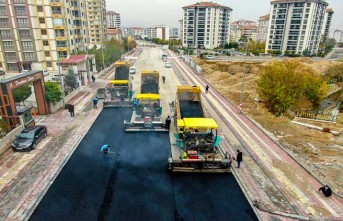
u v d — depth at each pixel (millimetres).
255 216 12727
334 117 31031
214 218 12547
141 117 24938
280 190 14734
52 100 27000
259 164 17641
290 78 31906
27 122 22188
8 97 20484
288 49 122375
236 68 69375
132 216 12547
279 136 23188
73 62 36312
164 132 22906
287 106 31938
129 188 14750
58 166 16875
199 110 22984
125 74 36219
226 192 14586
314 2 111375
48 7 56875
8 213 12562
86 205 13266
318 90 36625
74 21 67688
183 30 155500
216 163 16625
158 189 14727
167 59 78938
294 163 17906
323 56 115688
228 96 37594
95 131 22984
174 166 16641
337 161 18453
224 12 150250
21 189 14422
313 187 15125
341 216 12727
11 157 17953
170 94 36250
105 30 116875
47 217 12375
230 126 24922
